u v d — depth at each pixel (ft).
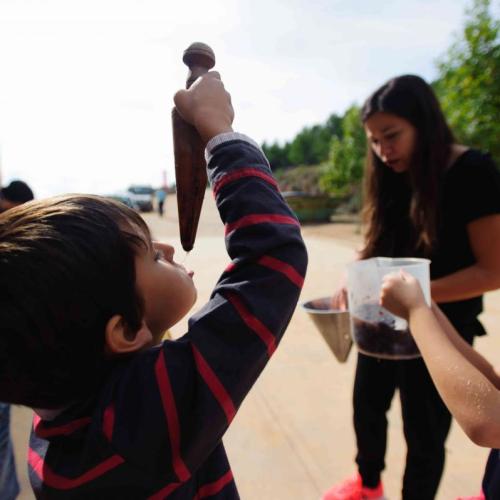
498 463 4.09
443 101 24.58
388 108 5.95
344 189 55.06
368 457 6.90
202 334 2.41
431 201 5.98
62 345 2.27
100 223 2.38
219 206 2.65
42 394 2.40
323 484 7.52
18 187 11.14
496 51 22.45
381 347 5.72
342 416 9.50
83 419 2.46
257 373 2.45
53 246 2.23
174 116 2.85
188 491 2.82
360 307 5.81
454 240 6.07
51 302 2.19
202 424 2.30
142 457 2.26
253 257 2.47
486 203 5.63
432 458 6.20
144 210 68.28
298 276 2.51
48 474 2.49
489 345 12.41
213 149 2.69
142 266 2.51
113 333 2.34
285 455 8.26
